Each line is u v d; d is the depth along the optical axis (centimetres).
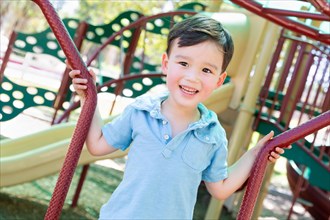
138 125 177
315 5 192
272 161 171
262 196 545
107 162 739
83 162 414
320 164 452
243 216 165
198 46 171
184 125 178
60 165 412
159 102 180
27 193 494
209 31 172
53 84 1155
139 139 175
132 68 579
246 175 176
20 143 433
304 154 458
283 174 1034
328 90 462
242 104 469
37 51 498
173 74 173
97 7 1477
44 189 523
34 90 491
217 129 182
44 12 171
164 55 183
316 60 485
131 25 507
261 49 472
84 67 172
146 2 1301
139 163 171
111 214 169
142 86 516
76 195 487
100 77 517
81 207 493
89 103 171
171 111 179
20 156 404
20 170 403
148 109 178
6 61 487
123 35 525
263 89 486
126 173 174
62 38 171
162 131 174
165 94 185
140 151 173
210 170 180
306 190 568
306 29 345
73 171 168
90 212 485
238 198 630
